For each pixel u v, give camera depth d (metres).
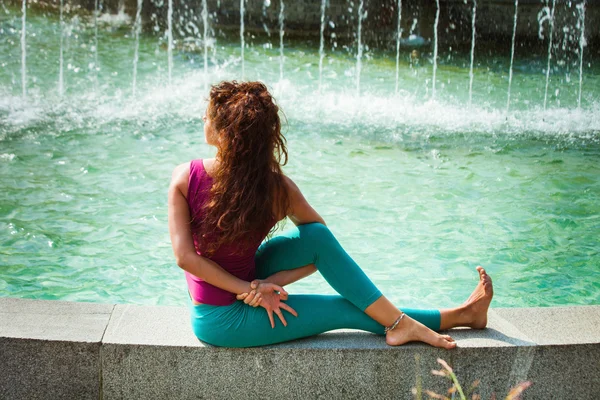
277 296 2.73
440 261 4.46
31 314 2.87
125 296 3.91
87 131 6.88
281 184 2.78
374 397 2.80
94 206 5.13
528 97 9.53
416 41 13.26
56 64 9.59
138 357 2.71
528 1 13.38
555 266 4.46
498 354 2.79
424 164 6.40
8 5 12.45
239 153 2.62
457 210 5.33
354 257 4.46
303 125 7.50
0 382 2.72
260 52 11.47
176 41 11.70
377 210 5.26
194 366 2.73
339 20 13.27
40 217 4.90
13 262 4.25
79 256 4.37
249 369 2.75
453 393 2.56
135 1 12.84
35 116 7.25
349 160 6.41
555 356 2.80
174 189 2.72
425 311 2.91
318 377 2.77
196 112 7.78
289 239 2.88
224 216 2.64
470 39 13.39
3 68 9.17
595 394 2.85
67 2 12.83
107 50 10.65
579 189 5.86
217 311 2.73
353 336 2.86
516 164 6.50
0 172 5.67
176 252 2.69
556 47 13.28
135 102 8.04
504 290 4.12
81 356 2.70
